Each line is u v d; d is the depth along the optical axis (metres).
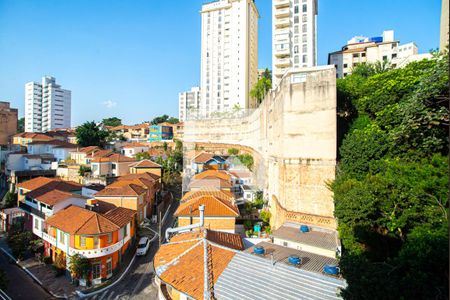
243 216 35.28
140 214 40.03
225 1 99.38
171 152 78.94
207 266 15.53
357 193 17.36
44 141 74.50
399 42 69.62
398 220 14.57
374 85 26.67
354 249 16.81
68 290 24.98
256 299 12.84
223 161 53.03
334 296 12.48
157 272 16.06
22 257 31.06
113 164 59.38
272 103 34.84
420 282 8.81
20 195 42.66
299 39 71.56
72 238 26.23
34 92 143.88
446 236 10.55
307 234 22.19
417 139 17.56
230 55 98.75
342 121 28.62
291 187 25.50
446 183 13.52
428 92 15.55
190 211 27.61
